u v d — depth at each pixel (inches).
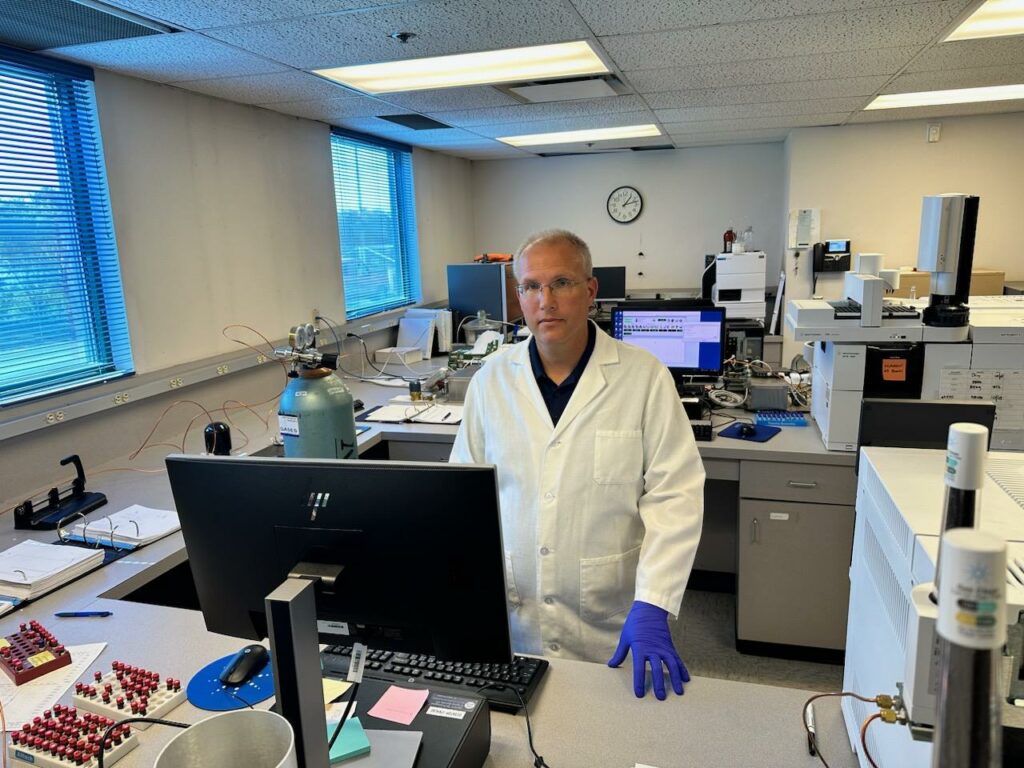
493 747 37.8
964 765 16.8
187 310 116.3
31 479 88.3
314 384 68.1
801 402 110.9
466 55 105.7
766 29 95.7
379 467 33.8
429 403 121.2
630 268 248.7
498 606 34.5
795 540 90.7
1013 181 183.5
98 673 43.6
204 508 37.3
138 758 37.0
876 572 35.6
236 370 124.1
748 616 95.0
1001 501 34.3
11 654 46.4
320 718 30.7
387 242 198.1
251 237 132.9
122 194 102.8
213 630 41.3
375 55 101.9
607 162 243.9
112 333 103.7
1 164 86.7
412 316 178.4
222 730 27.3
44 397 89.7
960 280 80.7
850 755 36.3
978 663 16.3
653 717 39.7
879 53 110.0
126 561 64.2
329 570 35.2
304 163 151.1
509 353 62.7
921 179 189.9
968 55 112.3
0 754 32.2
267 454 97.7
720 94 140.9
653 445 57.1
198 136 118.5
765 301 207.8
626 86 131.0
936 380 82.9
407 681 42.1
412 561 34.3
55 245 94.1
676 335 108.6
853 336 83.4
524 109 150.4
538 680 42.9
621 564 56.9
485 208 259.9
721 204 236.7
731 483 112.3
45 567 59.9
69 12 75.5
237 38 89.1
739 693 41.8
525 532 57.8
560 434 57.4
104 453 98.7
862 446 44.9
